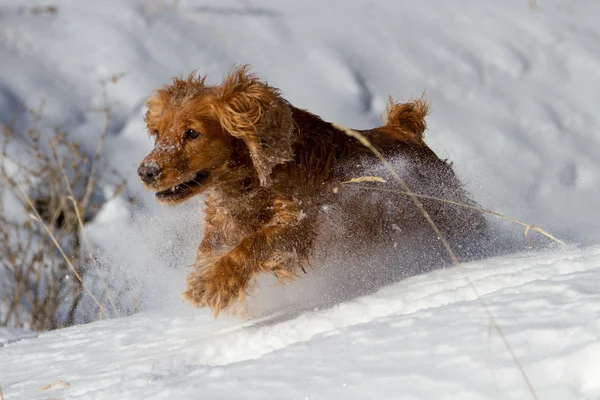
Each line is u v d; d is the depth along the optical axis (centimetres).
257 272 803
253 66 1914
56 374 710
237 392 480
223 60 1948
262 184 823
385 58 1967
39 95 1817
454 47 2025
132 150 1719
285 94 1841
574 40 2070
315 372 489
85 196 1441
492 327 497
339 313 693
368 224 930
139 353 739
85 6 2091
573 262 666
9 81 1838
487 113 1853
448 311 555
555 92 1941
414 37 2047
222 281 774
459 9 2159
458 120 1825
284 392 468
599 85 1958
